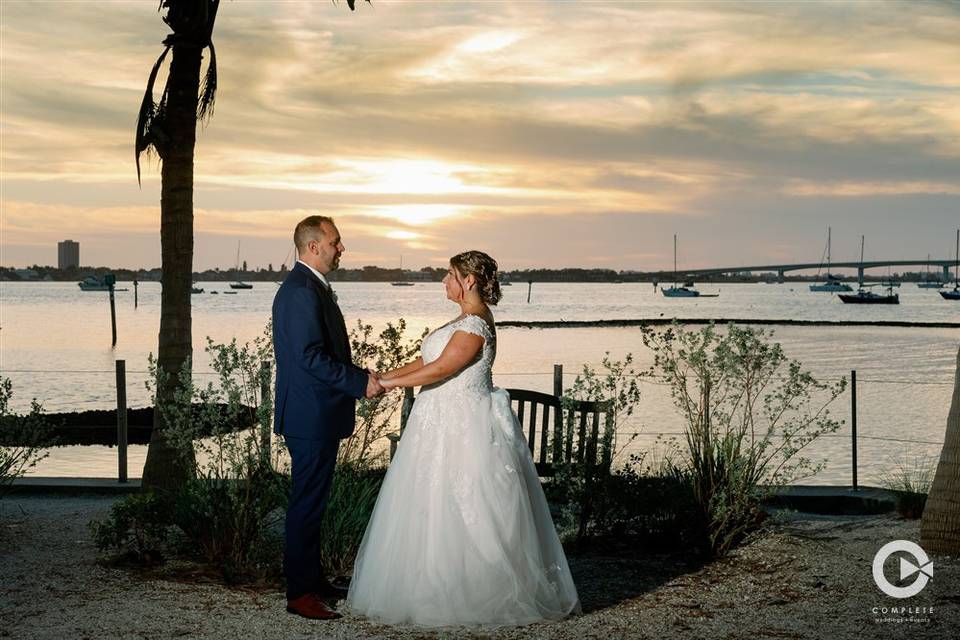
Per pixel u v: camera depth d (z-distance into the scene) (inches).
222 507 252.5
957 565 242.2
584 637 198.2
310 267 217.9
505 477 211.6
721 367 273.9
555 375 348.8
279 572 241.0
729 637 196.1
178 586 230.7
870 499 348.2
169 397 331.6
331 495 260.7
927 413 781.3
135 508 257.9
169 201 340.2
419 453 214.2
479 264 219.1
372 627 203.9
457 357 212.4
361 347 264.2
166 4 342.6
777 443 566.9
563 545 280.4
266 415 260.2
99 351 1649.9
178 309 338.0
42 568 245.1
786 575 239.6
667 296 7682.1
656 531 281.1
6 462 324.8
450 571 205.9
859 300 5757.9
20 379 1117.1
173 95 343.0
